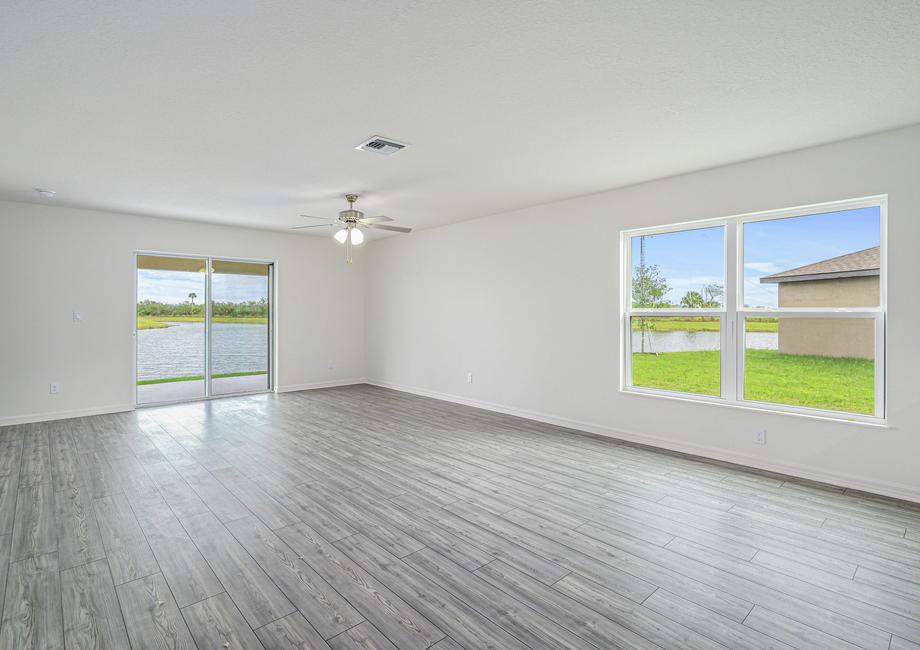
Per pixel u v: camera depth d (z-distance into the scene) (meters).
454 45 2.14
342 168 3.96
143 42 2.09
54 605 2.05
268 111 2.84
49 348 5.34
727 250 4.00
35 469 3.77
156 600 2.09
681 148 3.49
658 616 1.99
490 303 5.94
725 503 3.12
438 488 3.40
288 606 2.05
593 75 2.42
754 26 1.99
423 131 3.16
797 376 3.70
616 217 4.64
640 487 3.40
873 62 2.29
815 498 3.19
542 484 3.47
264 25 1.97
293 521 2.88
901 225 3.13
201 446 4.41
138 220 5.89
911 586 2.20
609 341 4.73
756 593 2.15
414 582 2.24
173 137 3.25
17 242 5.14
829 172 3.40
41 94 2.60
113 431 4.92
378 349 7.89
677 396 4.32
